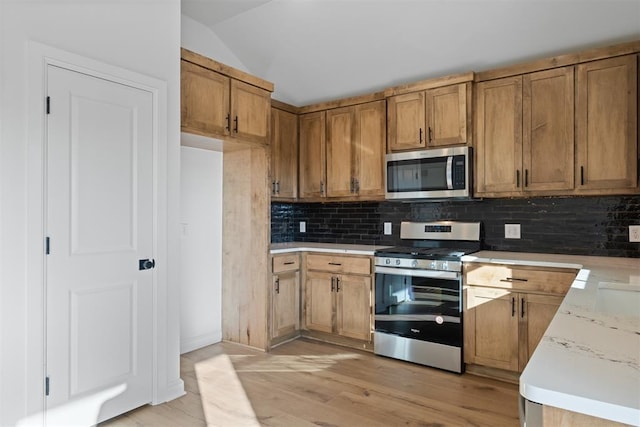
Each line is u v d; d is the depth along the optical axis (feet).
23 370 6.58
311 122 13.83
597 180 9.23
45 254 6.84
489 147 10.56
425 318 10.56
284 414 8.04
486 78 10.57
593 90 9.25
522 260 9.29
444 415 7.99
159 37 8.64
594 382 2.38
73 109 7.22
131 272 8.10
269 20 11.85
